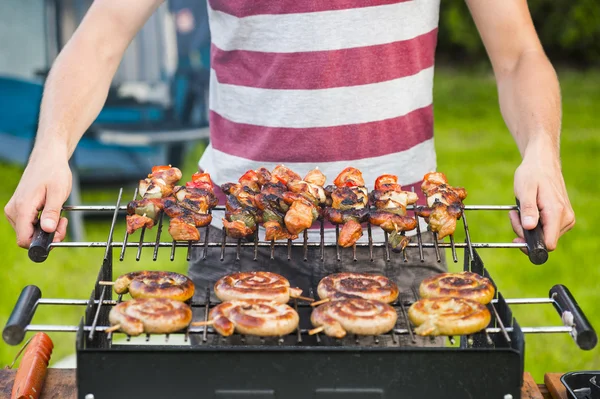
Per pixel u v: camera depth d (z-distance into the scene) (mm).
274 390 1755
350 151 2625
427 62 2703
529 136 2502
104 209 2332
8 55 7098
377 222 2299
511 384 1752
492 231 6457
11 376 2193
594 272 5707
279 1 2520
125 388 1746
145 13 2691
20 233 2207
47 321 4828
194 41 6832
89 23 2637
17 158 7637
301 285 2615
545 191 2268
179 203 2393
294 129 2607
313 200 2383
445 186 2480
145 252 5789
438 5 2701
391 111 2613
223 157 2746
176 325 1896
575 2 11859
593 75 12000
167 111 6422
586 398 2092
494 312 1974
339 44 2539
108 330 1878
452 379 1750
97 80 2584
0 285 5293
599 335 4762
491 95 11258
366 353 1735
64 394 2113
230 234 2297
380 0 2521
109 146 6859
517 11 2701
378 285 2104
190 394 1756
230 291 2045
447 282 2072
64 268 5609
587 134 9336
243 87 2658
